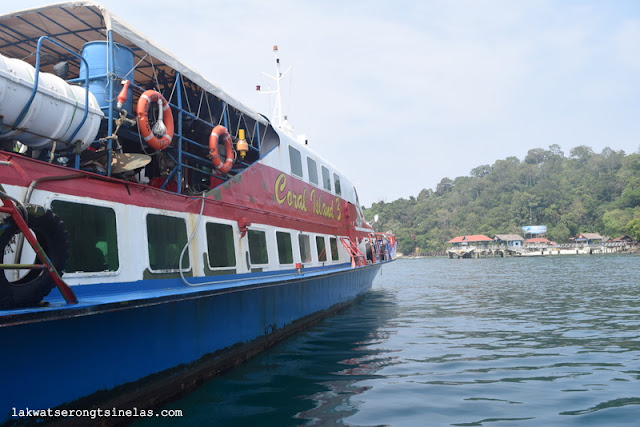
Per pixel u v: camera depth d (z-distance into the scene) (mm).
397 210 182500
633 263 56281
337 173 16469
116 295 6137
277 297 10430
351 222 17250
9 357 4453
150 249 6973
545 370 8344
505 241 127312
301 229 12539
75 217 5855
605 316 14711
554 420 5902
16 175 5227
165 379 6539
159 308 6445
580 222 146750
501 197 170125
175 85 8250
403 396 6918
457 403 6590
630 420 5863
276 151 11469
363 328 12656
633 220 113625
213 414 6172
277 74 17422
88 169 6738
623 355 9445
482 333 11984
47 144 5965
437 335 11695
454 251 119625
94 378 5363
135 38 7277
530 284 28203
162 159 8680
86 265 5906
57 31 8234
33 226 4684
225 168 9023
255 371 8305
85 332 5246
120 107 6762
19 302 4523
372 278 22047
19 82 5207
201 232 8156
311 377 7934
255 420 5965
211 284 8148
